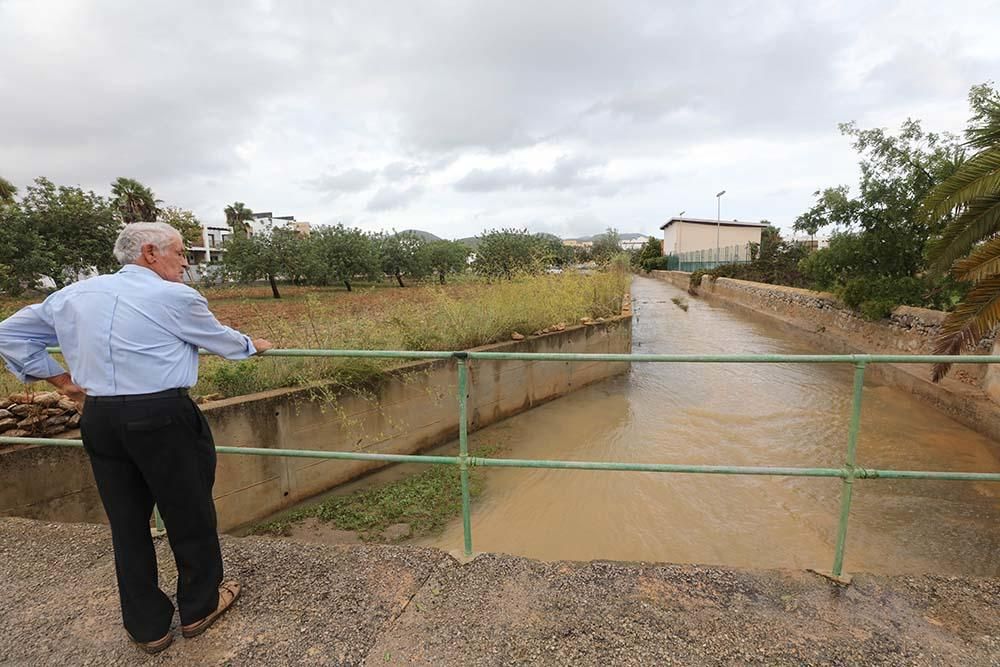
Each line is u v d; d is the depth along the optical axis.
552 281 12.00
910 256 11.95
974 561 4.50
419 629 2.14
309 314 7.41
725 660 1.94
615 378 11.27
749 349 14.58
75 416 4.63
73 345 1.87
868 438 7.34
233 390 5.68
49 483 4.49
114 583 2.52
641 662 1.93
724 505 5.57
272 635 2.12
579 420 8.50
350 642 2.08
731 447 7.18
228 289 36.09
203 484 2.06
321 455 2.74
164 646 2.06
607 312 12.58
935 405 8.45
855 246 12.43
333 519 5.41
